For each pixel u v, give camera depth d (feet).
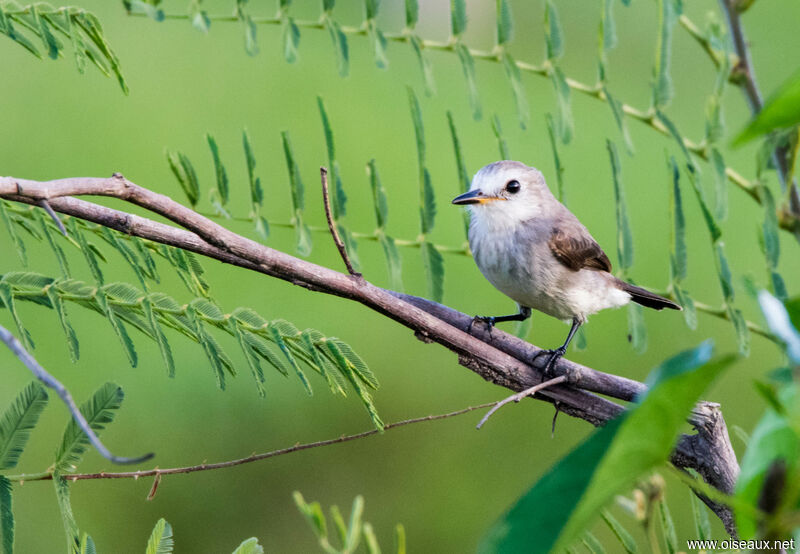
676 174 22.56
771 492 8.55
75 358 18.13
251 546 16.63
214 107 40.68
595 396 21.18
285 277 19.21
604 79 23.17
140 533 36.11
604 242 39.58
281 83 41.60
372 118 41.11
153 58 40.65
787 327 8.79
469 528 38.73
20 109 39.01
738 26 19.58
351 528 11.51
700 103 40.24
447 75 40.86
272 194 39.09
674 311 40.09
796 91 7.20
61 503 16.52
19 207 19.43
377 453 38.78
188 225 17.88
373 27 22.79
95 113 39.55
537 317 40.45
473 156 40.11
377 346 39.37
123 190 17.06
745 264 39.37
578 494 7.63
